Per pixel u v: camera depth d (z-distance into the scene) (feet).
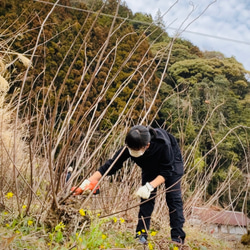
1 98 14.71
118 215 11.07
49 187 9.05
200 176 16.46
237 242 17.79
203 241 14.48
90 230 8.26
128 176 12.60
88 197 8.60
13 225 7.99
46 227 8.28
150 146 9.43
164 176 9.60
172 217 10.23
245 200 17.15
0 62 14.33
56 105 7.93
